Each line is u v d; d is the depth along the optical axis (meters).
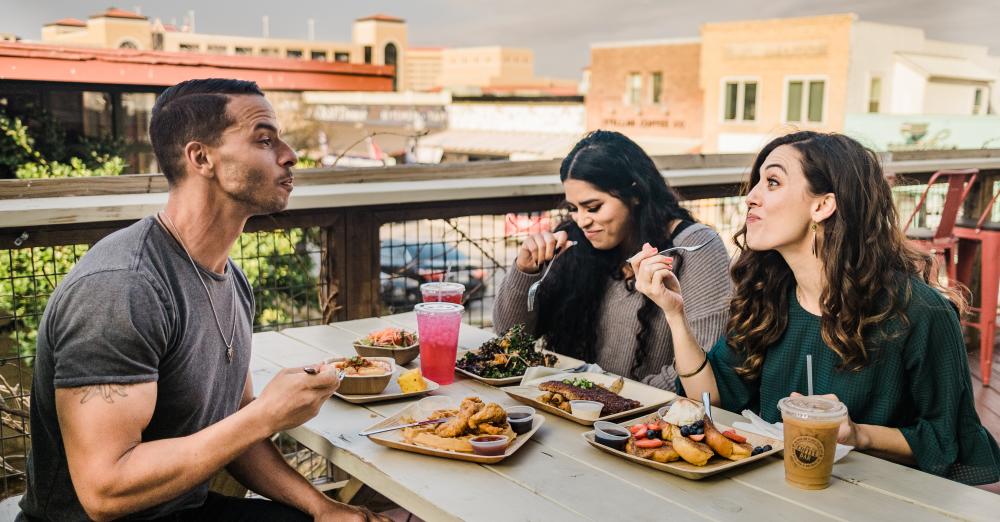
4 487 2.65
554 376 1.84
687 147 30.28
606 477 1.36
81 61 8.67
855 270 1.57
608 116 31.52
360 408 1.70
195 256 1.45
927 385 1.58
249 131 1.41
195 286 1.43
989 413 3.49
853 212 1.57
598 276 2.21
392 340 2.06
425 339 1.85
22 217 2.19
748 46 28.61
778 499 1.28
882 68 28.33
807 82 27.89
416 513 1.31
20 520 1.47
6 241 2.23
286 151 1.47
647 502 1.26
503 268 3.26
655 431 1.46
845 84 27.08
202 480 1.32
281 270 4.07
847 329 1.58
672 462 1.39
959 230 4.08
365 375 1.73
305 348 2.18
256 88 1.46
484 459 1.39
